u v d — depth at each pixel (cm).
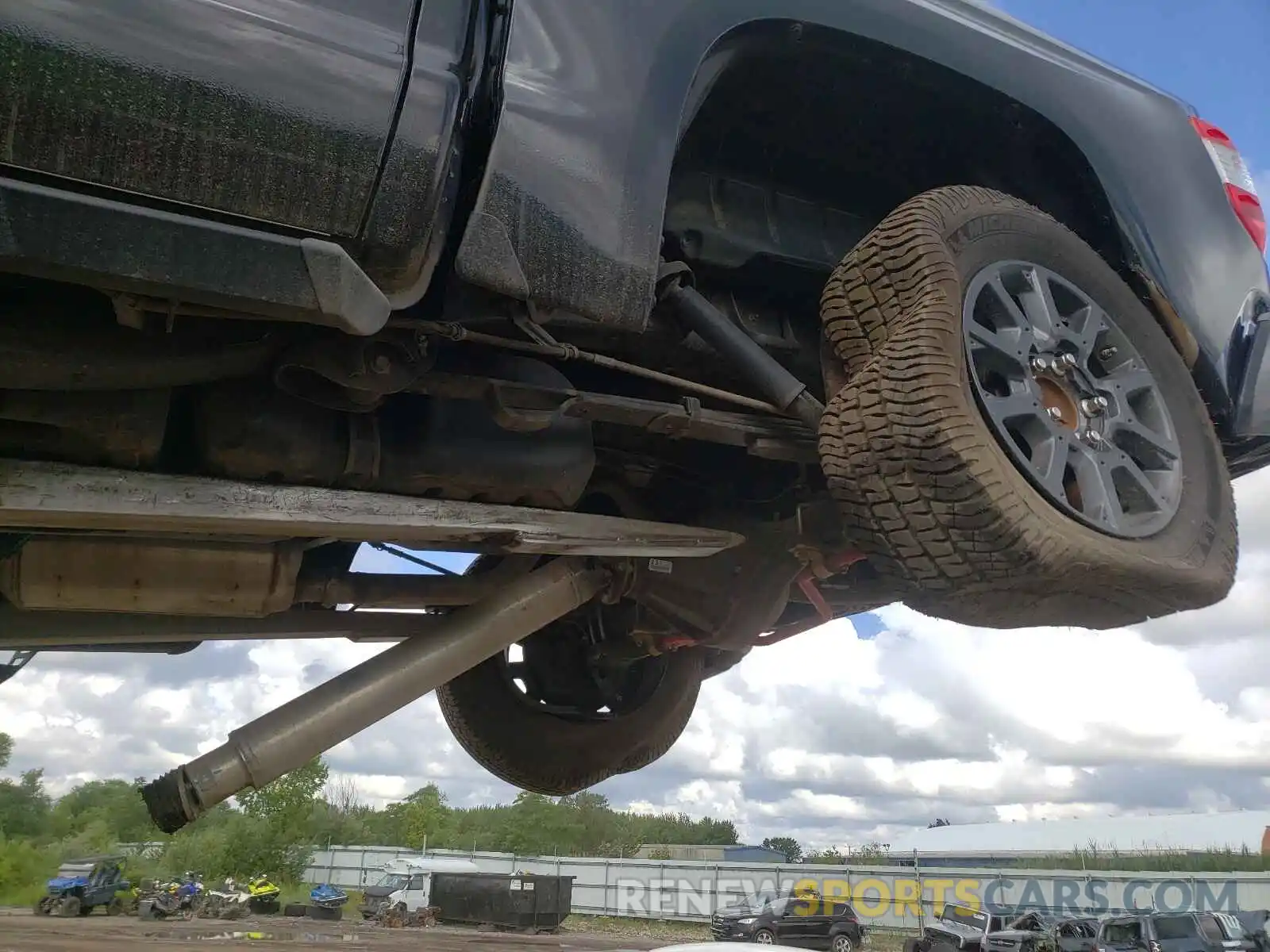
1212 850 3216
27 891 3444
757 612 295
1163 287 287
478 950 1688
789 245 279
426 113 177
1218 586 251
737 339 244
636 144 203
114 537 204
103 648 267
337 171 169
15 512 171
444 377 210
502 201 186
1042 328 254
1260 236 313
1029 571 219
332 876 4041
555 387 225
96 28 151
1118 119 296
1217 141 320
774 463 314
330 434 211
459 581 268
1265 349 294
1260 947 1641
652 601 285
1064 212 300
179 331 187
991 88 269
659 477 305
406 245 178
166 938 1780
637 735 375
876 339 238
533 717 364
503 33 191
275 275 160
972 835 5612
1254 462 317
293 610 267
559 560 250
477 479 225
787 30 236
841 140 279
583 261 194
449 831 5250
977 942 1739
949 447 212
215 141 159
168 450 204
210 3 161
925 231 242
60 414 183
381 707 212
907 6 261
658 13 214
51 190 148
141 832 5262
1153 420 268
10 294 177
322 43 169
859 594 343
